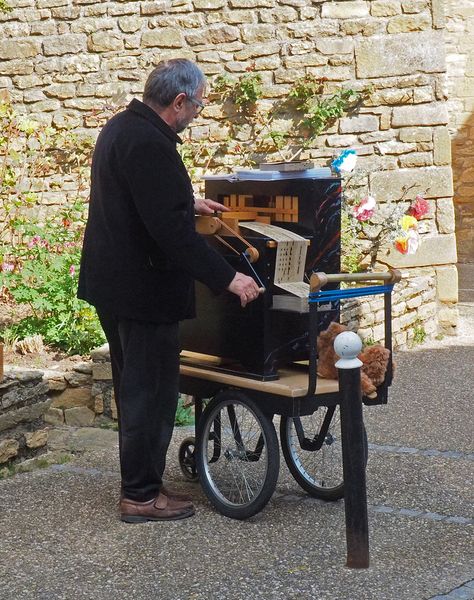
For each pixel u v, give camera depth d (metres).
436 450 5.74
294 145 9.41
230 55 9.38
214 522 4.54
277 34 9.30
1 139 9.24
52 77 9.62
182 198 4.30
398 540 4.29
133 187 4.28
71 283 7.42
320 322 4.74
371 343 8.38
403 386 7.39
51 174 9.69
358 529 3.96
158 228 4.25
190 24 9.40
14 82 9.69
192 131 9.49
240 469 4.71
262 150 9.44
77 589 3.79
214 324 4.72
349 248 9.12
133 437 4.48
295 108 9.36
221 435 4.93
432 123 9.26
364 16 9.23
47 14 9.57
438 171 9.30
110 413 6.61
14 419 5.54
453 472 5.30
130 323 4.45
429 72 9.23
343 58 9.26
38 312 7.85
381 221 9.26
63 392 6.68
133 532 4.41
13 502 4.86
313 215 4.61
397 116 9.27
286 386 4.39
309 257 4.64
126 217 4.36
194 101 4.39
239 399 4.54
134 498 4.55
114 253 4.38
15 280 7.68
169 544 4.26
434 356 8.49
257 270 4.48
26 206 9.29
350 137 9.32
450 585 3.79
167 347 4.50
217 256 4.34
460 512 4.65
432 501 4.81
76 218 8.47
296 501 4.84
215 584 3.82
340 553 4.13
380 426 6.29
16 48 9.64
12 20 9.64
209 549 4.19
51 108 9.65
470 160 14.50
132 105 4.42
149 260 4.39
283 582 3.83
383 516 4.60
